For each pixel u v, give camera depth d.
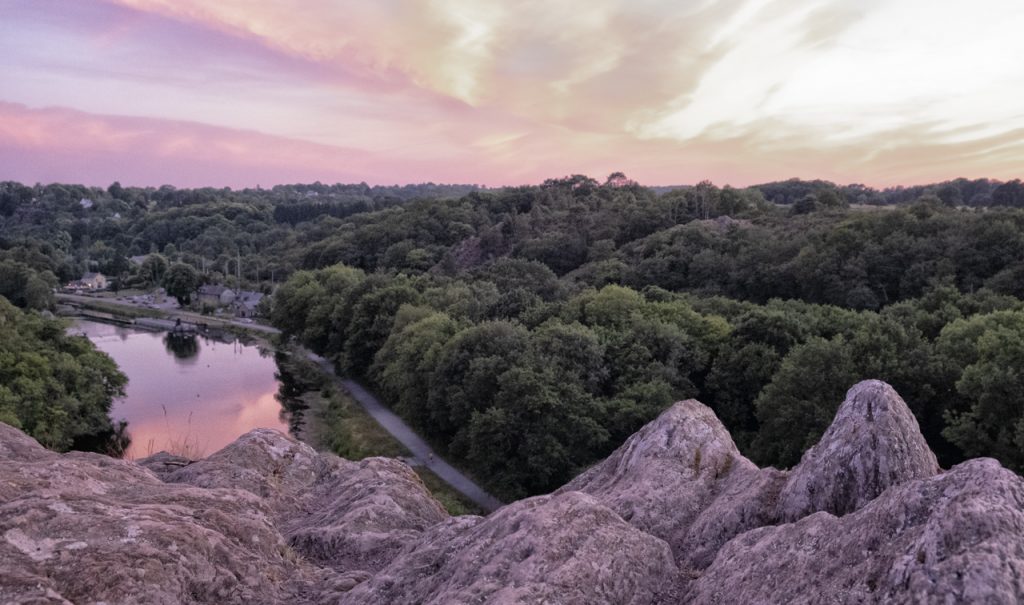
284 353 104.44
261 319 141.50
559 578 9.20
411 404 59.16
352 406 70.81
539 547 9.79
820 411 35.75
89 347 67.81
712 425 15.18
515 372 45.56
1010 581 6.19
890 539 7.80
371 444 57.38
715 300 71.81
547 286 92.75
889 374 38.34
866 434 10.61
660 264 99.12
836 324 53.47
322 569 13.05
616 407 46.00
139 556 9.89
